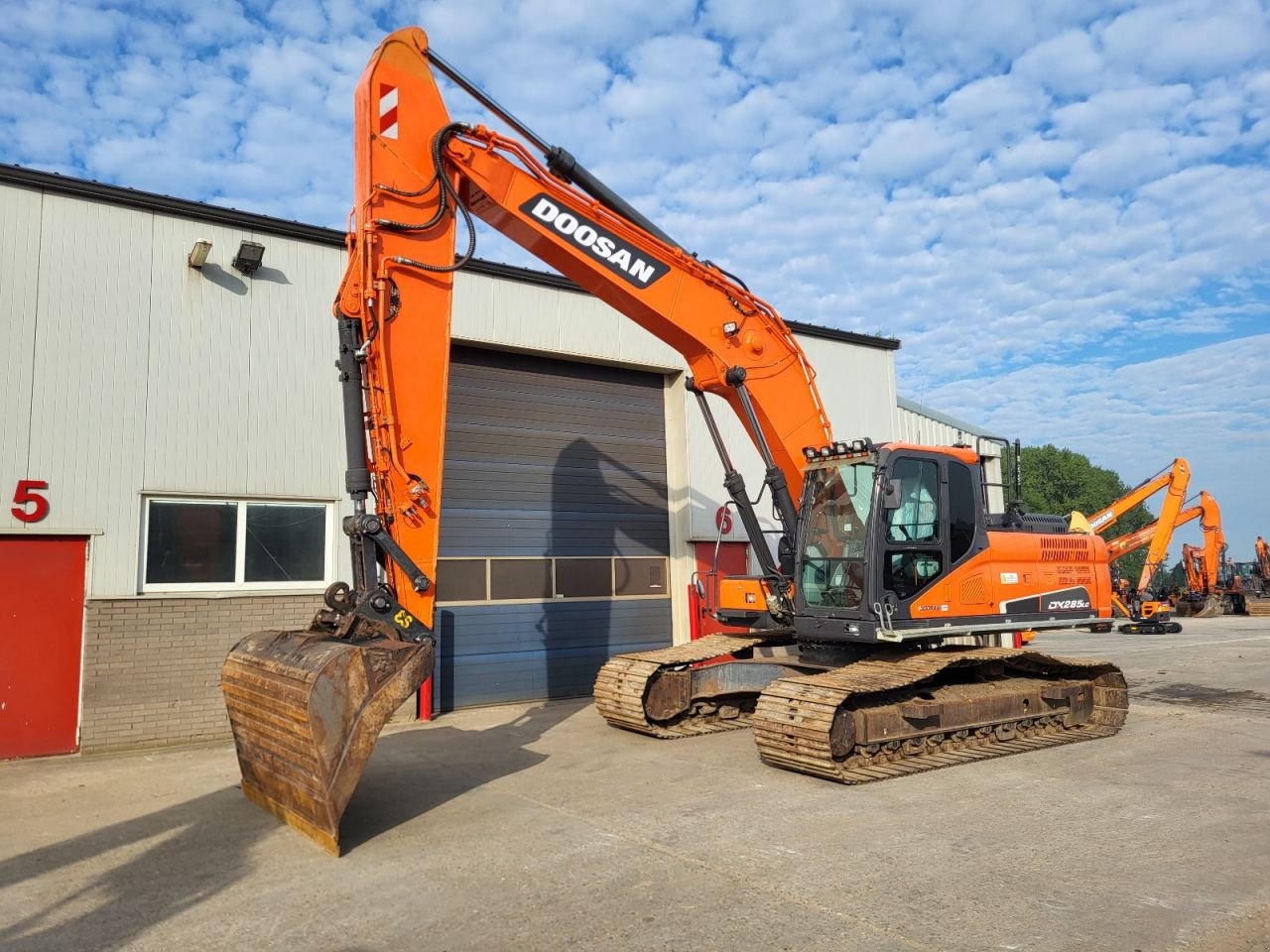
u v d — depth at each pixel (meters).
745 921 4.56
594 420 13.63
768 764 8.33
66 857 5.74
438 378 7.39
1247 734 10.00
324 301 11.02
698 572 14.00
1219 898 4.86
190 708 9.67
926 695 8.88
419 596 6.89
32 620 9.09
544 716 11.35
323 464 10.84
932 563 8.94
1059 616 9.93
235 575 10.27
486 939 4.38
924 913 4.64
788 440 9.48
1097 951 4.20
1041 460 76.00
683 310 8.97
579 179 8.48
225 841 6.01
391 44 7.66
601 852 5.70
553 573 12.90
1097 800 6.99
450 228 7.60
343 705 5.86
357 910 4.77
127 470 9.62
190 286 10.16
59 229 9.47
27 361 9.19
